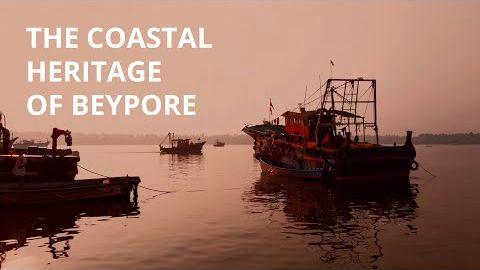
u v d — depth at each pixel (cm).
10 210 2648
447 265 1457
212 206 2839
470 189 3822
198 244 1761
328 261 1508
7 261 1537
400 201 3058
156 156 13612
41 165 2942
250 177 5216
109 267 1452
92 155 14925
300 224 2195
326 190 3709
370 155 3631
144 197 3325
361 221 2277
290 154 4788
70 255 1608
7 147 3003
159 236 1917
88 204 2883
